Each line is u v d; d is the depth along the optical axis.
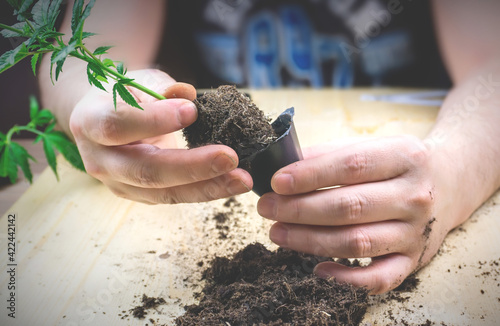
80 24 0.33
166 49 0.67
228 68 0.69
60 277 0.44
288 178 0.38
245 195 0.52
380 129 0.58
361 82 0.70
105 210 0.51
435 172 0.42
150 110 0.38
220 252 0.46
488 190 0.48
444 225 0.43
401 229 0.40
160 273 0.44
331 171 0.39
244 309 0.38
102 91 0.42
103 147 0.41
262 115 0.39
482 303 0.40
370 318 0.40
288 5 0.65
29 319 0.41
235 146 0.38
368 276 0.40
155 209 0.51
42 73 0.54
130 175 0.40
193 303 0.41
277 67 0.70
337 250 0.40
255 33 0.67
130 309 0.41
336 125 0.59
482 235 0.45
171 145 0.48
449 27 0.61
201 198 0.41
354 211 0.39
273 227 0.41
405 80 0.69
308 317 0.37
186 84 0.38
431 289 0.41
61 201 0.52
